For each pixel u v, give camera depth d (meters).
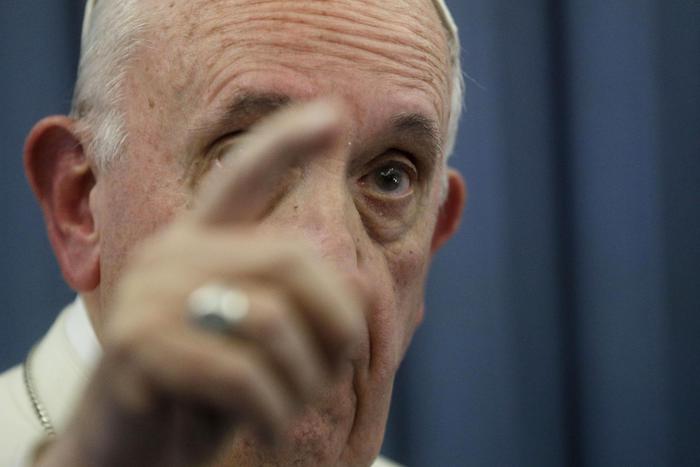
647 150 3.04
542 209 3.04
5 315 2.74
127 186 1.60
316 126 0.81
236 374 0.75
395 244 1.66
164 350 0.75
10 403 1.89
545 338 3.04
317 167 1.49
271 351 0.76
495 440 2.97
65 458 0.82
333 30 1.57
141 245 1.58
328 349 0.80
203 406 0.78
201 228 0.82
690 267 3.08
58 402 1.84
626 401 3.06
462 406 2.97
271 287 0.77
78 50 2.81
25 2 2.77
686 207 3.08
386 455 2.96
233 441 1.45
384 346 1.60
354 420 1.60
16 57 2.76
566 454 3.06
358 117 1.57
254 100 1.52
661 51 3.08
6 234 2.74
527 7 3.03
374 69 1.58
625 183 3.05
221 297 0.75
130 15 1.64
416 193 1.70
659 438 3.06
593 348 3.06
